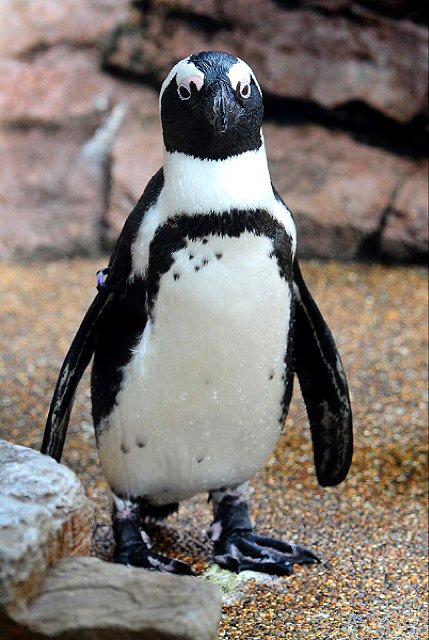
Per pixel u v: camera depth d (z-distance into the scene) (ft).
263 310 22.81
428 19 47.96
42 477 19.12
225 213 22.04
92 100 52.42
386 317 43.11
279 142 50.16
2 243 50.75
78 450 33.37
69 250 50.96
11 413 36.27
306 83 49.57
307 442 33.76
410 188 47.88
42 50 52.65
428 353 40.04
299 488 30.71
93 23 52.49
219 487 25.90
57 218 51.11
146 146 51.08
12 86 52.16
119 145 51.16
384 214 47.85
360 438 33.88
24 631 16.96
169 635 16.79
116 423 24.31
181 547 27.25
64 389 24.62
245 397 23.72
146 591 17.56
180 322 22.56
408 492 30.40
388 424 34.83
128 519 25.84
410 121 48.60
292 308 24.07
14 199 51.52
